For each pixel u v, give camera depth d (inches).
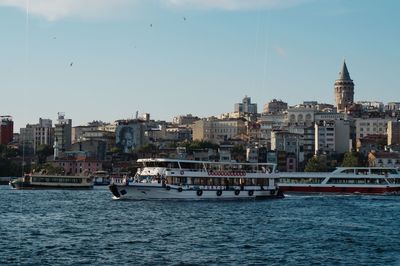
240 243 3725.4
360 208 6087.6
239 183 7180.1
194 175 6978.4
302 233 4175.7
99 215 5270.7
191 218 5049.2
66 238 3878.0
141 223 4687.5
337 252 3454.7
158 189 6850.4
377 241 3843.5
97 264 3083.2
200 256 3302.2
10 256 3253.0
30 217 5098.4
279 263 3142.2
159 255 3319.4
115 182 7130.9
